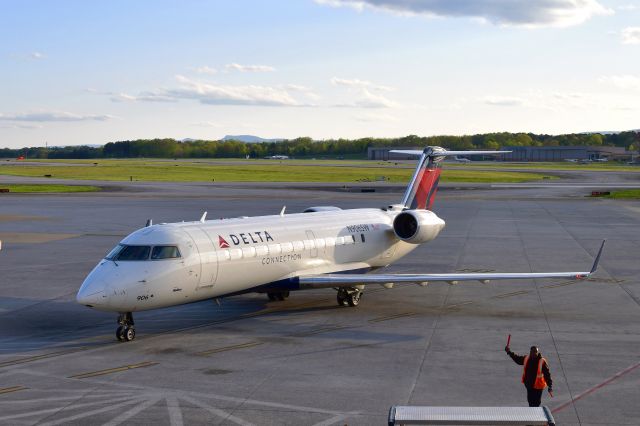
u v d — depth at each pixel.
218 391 16.97
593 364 19.19
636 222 56.41
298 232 25.83
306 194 84.38
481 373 18.38
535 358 14.99
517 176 132.88
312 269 26.03
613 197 82.62
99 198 78.25
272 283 24.83
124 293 20.61
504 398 16.45
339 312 25.78
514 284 31.34
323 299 28.16
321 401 16.25
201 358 19.81
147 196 81.31
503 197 82.44
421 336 22.28
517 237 47.47
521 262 37.50
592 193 84.69
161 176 130.12
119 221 56.12
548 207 69.81
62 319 24.86
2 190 87.44
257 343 21.42
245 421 15.04
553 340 21.78
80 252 40.59
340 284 24.56
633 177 131.00
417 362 19.39
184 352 20.45
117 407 15.89
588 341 21.64
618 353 20.30
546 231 50.66
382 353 20.28
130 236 22.22
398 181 115.62
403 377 18.05
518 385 17.39
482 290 30.02
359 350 20.62
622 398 16.47
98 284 20.47
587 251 41.28
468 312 25.80
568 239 46.47
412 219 28.25
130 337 21.84
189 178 124.56
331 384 17.47
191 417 15.27
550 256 39.47
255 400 16.33
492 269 35.41
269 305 27.00
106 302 20.36
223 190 91.56
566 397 16.52
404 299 28.16
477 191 92.56
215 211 63.12
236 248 23.30
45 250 41.38
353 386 17.33
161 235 22.00
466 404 16.06
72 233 49.09
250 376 18.14
